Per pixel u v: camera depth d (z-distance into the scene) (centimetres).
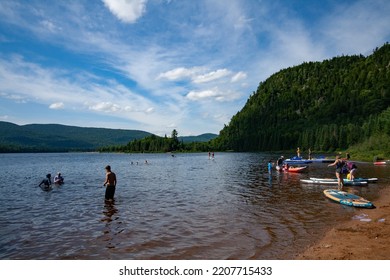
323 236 1181
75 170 5203
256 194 2208
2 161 10100
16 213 1684
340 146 12212
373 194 2133
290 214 1563
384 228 1252
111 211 1695
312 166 4919
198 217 1522
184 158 10588
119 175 3978
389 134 6588
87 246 1119
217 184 2839
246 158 9188
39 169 5612
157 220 1473
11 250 1088
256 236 1200
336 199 1867
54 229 1347
